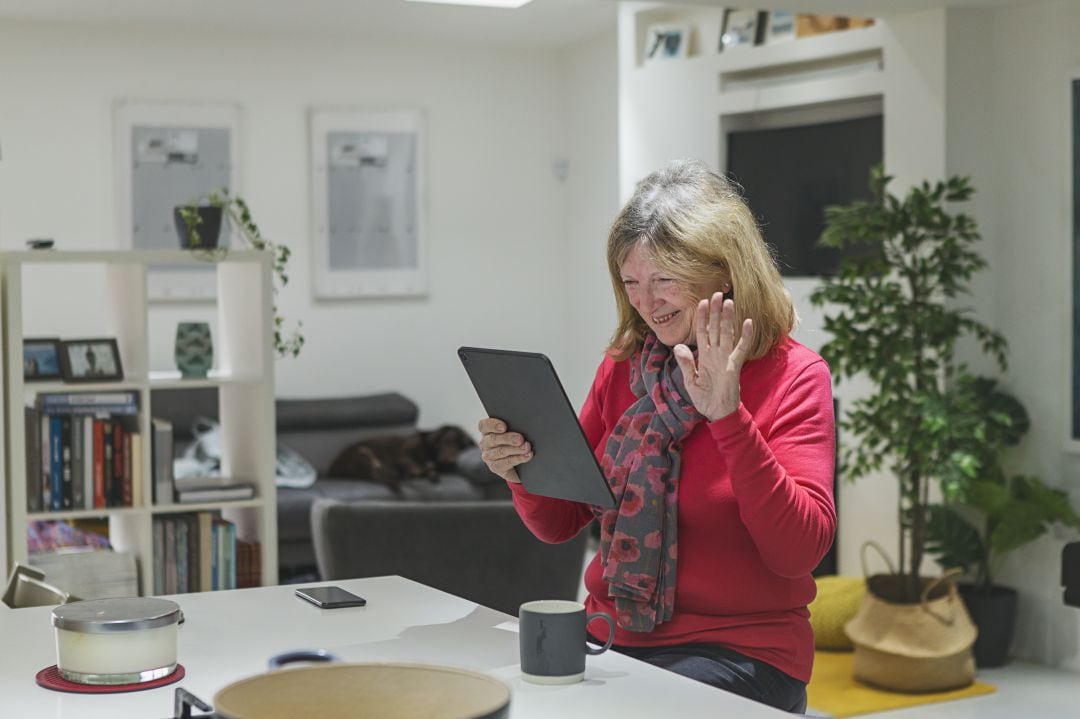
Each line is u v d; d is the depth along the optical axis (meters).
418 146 8.19
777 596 2.08
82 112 7.45
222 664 1.78
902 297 4.74
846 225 4.78
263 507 4.32
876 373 4.73
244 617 2.08
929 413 4.61
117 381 4.15
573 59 8.34
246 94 7.79
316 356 8.04
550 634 1.68
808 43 5.67
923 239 4.75
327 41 7.95
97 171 7.49
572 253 8.48
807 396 2.09
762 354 2.12
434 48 8.20
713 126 6.11
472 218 8.36
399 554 4.23
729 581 2.07
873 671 4.78
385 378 8.21
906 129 5.25
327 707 1.35
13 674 1.74
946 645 4.69
